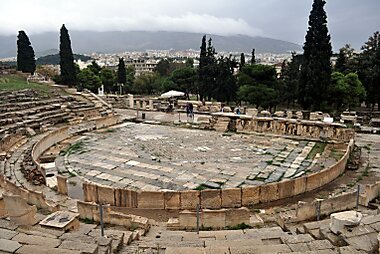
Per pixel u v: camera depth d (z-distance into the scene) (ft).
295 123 95.20
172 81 226.99
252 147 83.30
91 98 136.46
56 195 52.49
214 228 38.37
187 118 121.39
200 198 46.80
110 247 27.30
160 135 96.07
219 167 67.51
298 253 23.98
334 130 90.07
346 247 24.66
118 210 46.88
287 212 43.29
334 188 55.67
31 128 94.38
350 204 41.98
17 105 106.63
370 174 62.80
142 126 109.29
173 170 65.57
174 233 35.94
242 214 38.68
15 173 61.87
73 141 88.74
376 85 154.30
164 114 129.90
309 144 86.69
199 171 65.05
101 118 106.32
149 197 46.75
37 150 74.38
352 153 73.46
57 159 73.00
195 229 38.29
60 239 28.35
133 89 288.30
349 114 119.34
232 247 25.71
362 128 102.22
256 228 37.60
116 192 47.42
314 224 32.04
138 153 77.30
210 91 187.01
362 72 161.17
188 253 25.03
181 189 56.13
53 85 149.18
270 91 145.59
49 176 62.34
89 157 74.23
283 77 215.51
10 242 24.47
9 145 79.46
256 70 149.79
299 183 52.16
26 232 30.60
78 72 226.58
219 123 104.12
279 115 113.09
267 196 49.34
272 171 65.51
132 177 61.82
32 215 33.09
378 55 155.33
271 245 26.37
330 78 131.75
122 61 249.55
